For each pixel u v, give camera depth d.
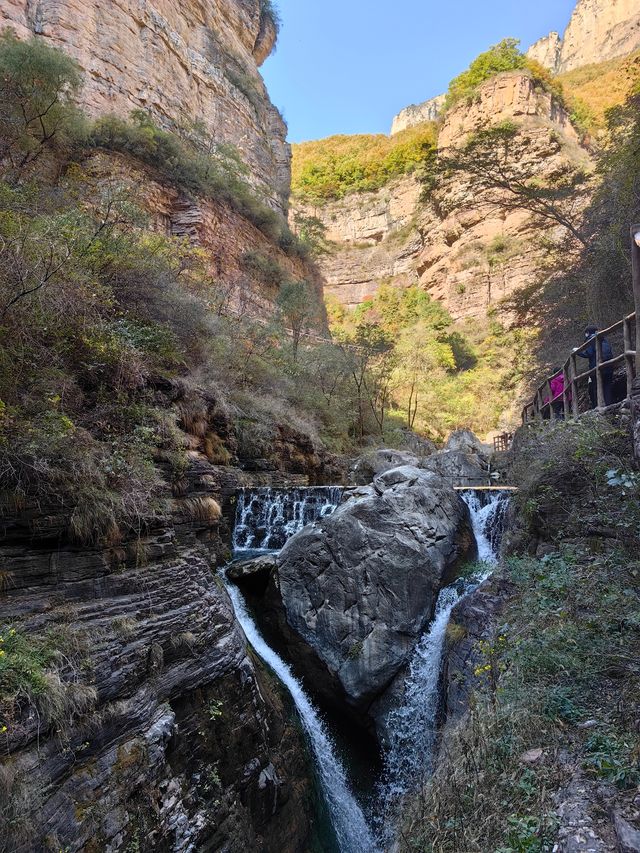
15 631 3.64
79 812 3.45
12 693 3.28
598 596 4.46
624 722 3.51
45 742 3.41
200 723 5.02
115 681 4.15
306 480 15.08
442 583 7.73
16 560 4.15
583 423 6.66
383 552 7.54
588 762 3.28
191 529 7.04
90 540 4.76
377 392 27.02
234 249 24.09
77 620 4.24
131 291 8.62
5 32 17.39
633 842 2.50
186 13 30.36
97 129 19.69
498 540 9.14
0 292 4.87
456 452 19.88
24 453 4.31
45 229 6.21
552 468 6.79
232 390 13.46
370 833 6.66
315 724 7.21
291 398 18.17
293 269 30.25
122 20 24.38
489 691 5.00
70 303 5.76
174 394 8.73
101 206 9.82
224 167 25.89
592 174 19.86
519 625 5.03
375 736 7.16
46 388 5.18
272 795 5.57
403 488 8.42
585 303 16.95
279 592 8.05
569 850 2.66
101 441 5.71
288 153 39.56
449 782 3.93
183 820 4.26
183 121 26.69
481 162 19.75
